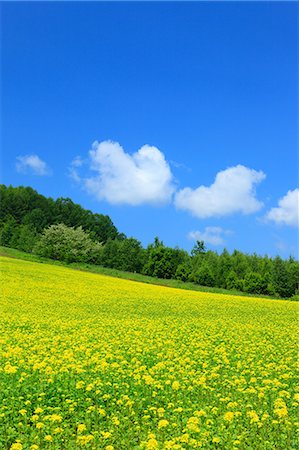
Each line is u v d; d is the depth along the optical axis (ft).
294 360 58.65
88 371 46.21
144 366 47.11
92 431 32.89
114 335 75.51
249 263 314.76
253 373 48.34
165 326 90.48
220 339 74.08
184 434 30.32
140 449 29.19
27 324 86.12
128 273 284.41
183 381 44.27
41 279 169.78
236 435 31.48
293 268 276.00
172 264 299.99
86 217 472.03
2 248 302.45
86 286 164.66
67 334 75.56
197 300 151.74
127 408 37.04
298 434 32.14
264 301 168.35
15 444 29.07
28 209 444.96
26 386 40.06
